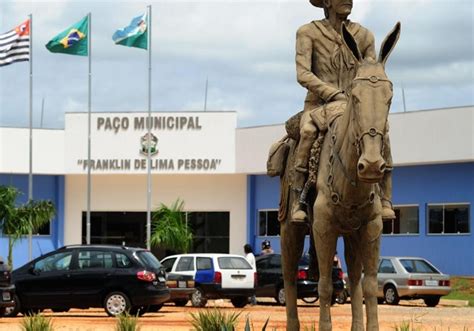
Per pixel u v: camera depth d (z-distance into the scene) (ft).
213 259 125.08
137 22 185.16
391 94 40.27
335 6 47.47
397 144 177.37
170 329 78.79
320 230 43.83
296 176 45.91
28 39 177.06
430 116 173.27
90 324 85.61
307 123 45.57
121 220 213.87
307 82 46.78
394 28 40.98
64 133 211.00
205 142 206.49
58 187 212.64
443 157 171.63
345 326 82.38
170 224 199.11
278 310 116.26
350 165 41.78
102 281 100.58
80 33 184.34
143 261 101.60
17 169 209.26
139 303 100.22
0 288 96.12
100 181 213.25
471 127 168.55
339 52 47.24
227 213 208.85
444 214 175.42
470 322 91.25
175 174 209.26
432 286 134.00
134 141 209.46
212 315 53.52
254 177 206.08
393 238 181.78
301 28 47.98
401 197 181.06
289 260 49.52
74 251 102.01
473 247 170.60
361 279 45.50
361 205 42.63
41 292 100.68
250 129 203.00
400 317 99.71
